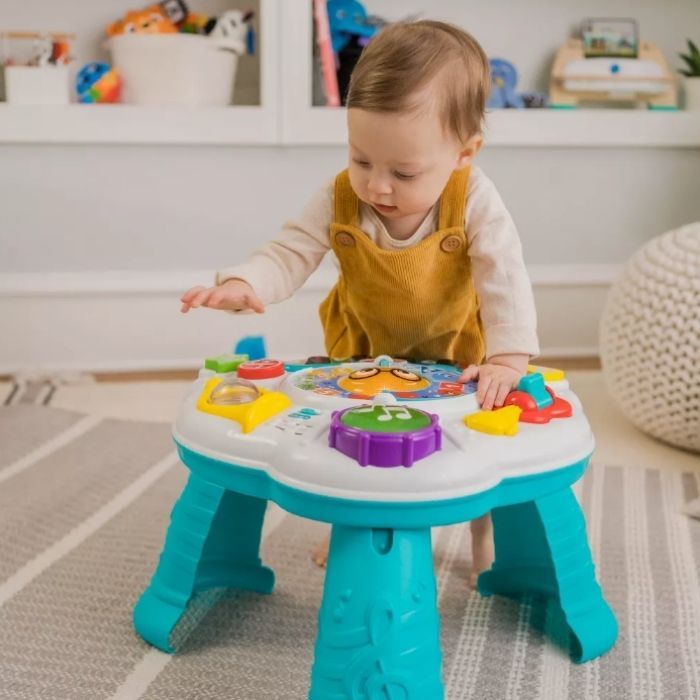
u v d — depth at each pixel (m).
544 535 0.78
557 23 1.91
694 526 1.08
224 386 0.75
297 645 0.81
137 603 0.83
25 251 1.76
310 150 1.77
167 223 1.78
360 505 0.61
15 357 1.78
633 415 1.39
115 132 1.68
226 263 1.82
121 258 1.79
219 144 1.73
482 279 0.89
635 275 1.36
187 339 1.82
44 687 0.74
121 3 1.79
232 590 0.92
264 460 0.67
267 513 1.12
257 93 1.86
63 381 1.71
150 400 1.60
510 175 1.86
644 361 1.33
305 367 0.85
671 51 1.97
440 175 0.81
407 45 0.79
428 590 0.63
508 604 0.90
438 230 0.91
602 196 1.90
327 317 1.09
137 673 0.76
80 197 1.74
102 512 1.10
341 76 1.76
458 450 0.64
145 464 1.26
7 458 1.27
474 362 1.03
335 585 0.63
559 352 1.93
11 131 1.66
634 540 1.04
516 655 0.80
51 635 0.82
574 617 0.78
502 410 0.71
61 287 1.75
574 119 1.80
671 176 1.91
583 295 1.92
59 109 1.66
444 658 0.80
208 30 1.79
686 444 1.34
